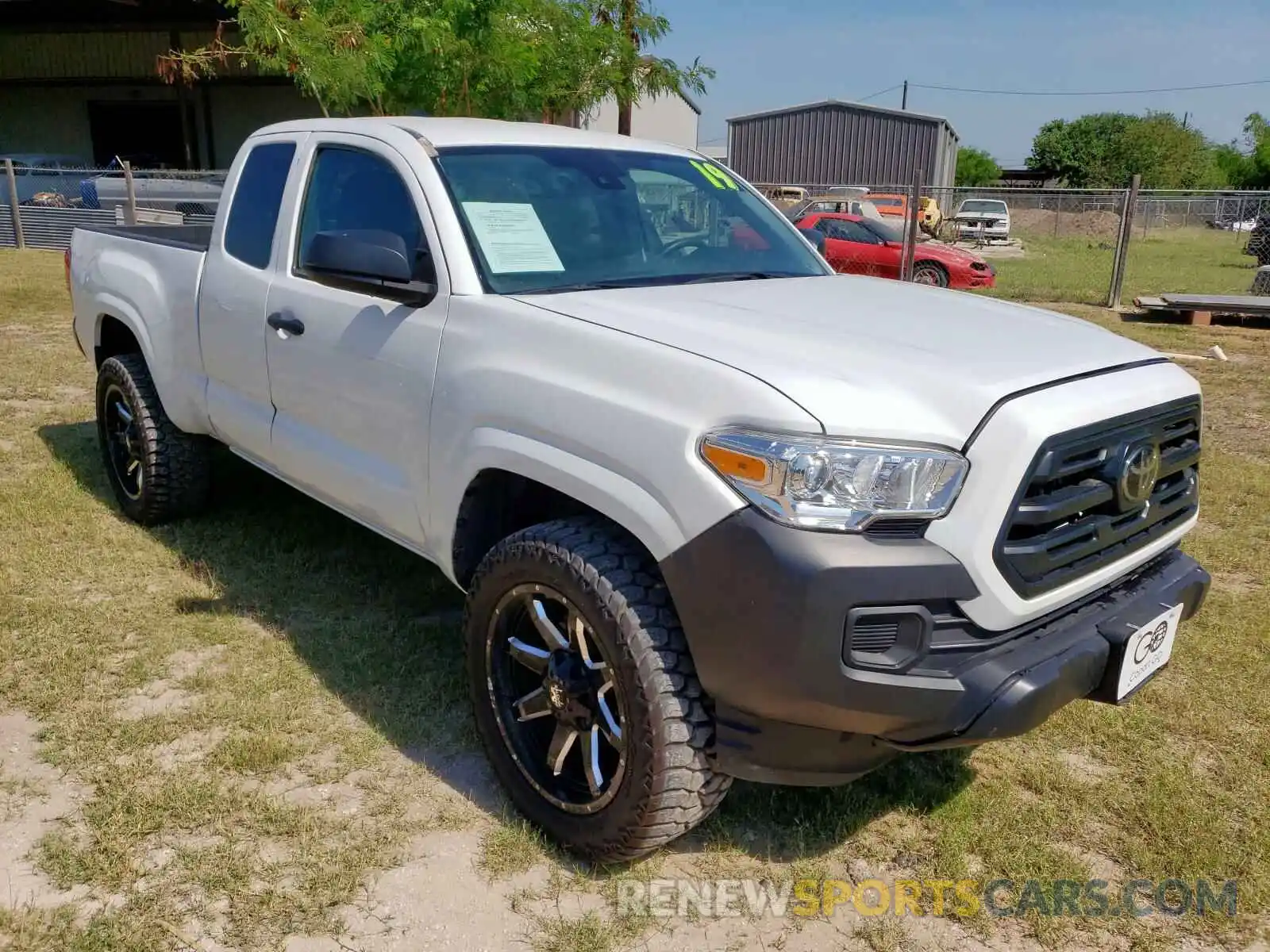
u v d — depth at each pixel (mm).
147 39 23141
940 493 2344
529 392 2789
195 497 4941
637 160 3941
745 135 40969
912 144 38844
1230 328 12859
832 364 2527
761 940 2557
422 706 3477
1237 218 21141
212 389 4398
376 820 2912
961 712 2367
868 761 2564
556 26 9281
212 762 3123
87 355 5590
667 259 3619
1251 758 3357
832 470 2279
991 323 3076
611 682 2619
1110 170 63500
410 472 3268
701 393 2457
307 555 4660
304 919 2537
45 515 5059
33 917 2490
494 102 8969
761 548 2289
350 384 3479
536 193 3496
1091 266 21156
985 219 26000
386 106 8930
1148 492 2707
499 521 3143
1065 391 2527
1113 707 3643
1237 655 4012
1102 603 2750
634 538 2650
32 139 24859
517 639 2900
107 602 4141
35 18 21531
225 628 3965
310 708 3453
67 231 17547
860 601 2266
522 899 2650
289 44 7688
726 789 2654
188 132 23094
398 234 3381
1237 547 5137
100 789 2977
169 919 2521
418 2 8242
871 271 16281
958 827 2971
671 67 10312
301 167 3896
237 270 4133
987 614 2389
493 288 3129
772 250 3979
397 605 4219
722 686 2422
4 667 3625
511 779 2938
